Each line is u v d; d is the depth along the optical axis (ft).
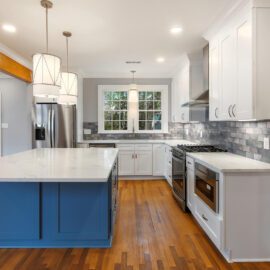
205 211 8.93
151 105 20.39
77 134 17.88
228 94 9.03
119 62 16.02
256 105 7.32
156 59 15.29
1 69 12.60
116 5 8.34
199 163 9.53
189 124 18.30
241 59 8.00
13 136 17.26
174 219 10.75
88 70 18.52
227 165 7.88
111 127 20.39
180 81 16.84
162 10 8.73
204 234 9.28
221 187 7.55
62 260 7.34
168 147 16.29
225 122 11.62
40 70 7.36
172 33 10.90
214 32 10.23
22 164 7.84
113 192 9.16
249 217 7.44
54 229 7.69
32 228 7.62
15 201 7.53
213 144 13.28
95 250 7.93
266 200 7.43
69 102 9.70
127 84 20.11
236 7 8.05
